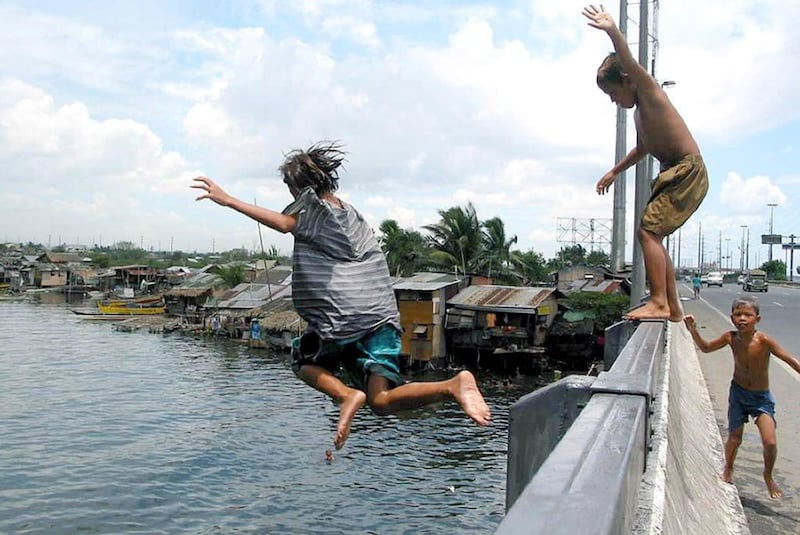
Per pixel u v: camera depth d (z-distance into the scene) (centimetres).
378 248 346
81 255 13262
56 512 1816
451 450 2445
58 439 2502
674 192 508
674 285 551
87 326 6438
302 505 1905
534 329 3881
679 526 285
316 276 328
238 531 1736
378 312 329
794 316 2542
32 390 3366
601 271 4572
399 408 306
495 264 4894
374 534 1725
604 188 571
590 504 138
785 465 680
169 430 2681
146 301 8188
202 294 7044
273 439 2567
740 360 621
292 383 3731
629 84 511
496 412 3003
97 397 3253
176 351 4916
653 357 364
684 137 504
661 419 366
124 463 2238
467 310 3994
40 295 10325
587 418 223
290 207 327
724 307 3194
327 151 343
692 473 497
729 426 630
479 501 1942
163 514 1828
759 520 541
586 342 3875
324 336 326
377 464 2278
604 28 475
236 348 5116
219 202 316
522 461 350
